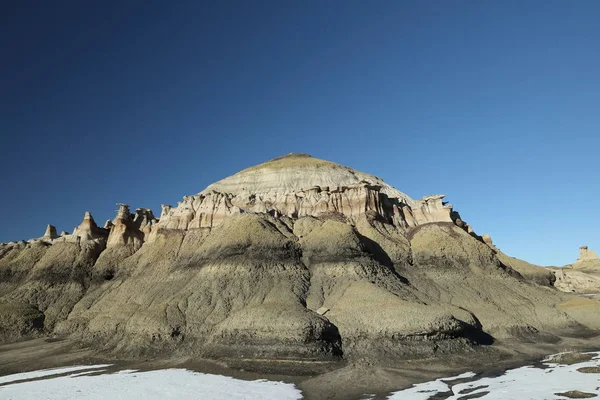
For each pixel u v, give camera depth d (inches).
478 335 1989.4
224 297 2182.6
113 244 3267.7
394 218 3164.4
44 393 1376.7
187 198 3294.8
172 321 2050.9
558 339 2041.1
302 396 1314.0
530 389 1253.7
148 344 1950.1
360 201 3068.4
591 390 1202.6
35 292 2886.3
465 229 3250.5
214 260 2429.9
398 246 2758.4
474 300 2341.3
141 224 3572.8
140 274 2829.7
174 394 1323.8
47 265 3088.1
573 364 1563.7
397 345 1729.8
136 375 1585.9
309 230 2736.2
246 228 2544.3
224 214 2994.6
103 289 2883.9
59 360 1947.6
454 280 2544.3
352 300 2009.1
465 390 1293.1
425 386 1359.5
